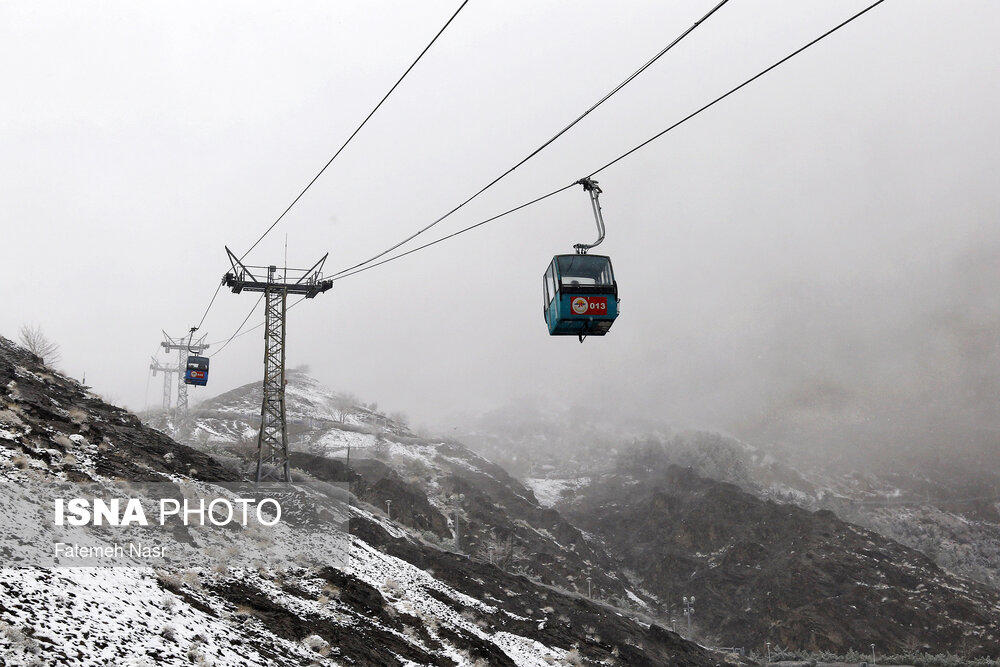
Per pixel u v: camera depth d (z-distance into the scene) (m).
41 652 10.60
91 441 26.53
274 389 42.62
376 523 54.84
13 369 30.84
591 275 22.72
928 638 160.75
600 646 47.22
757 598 186.00
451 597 39.59
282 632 18.70
